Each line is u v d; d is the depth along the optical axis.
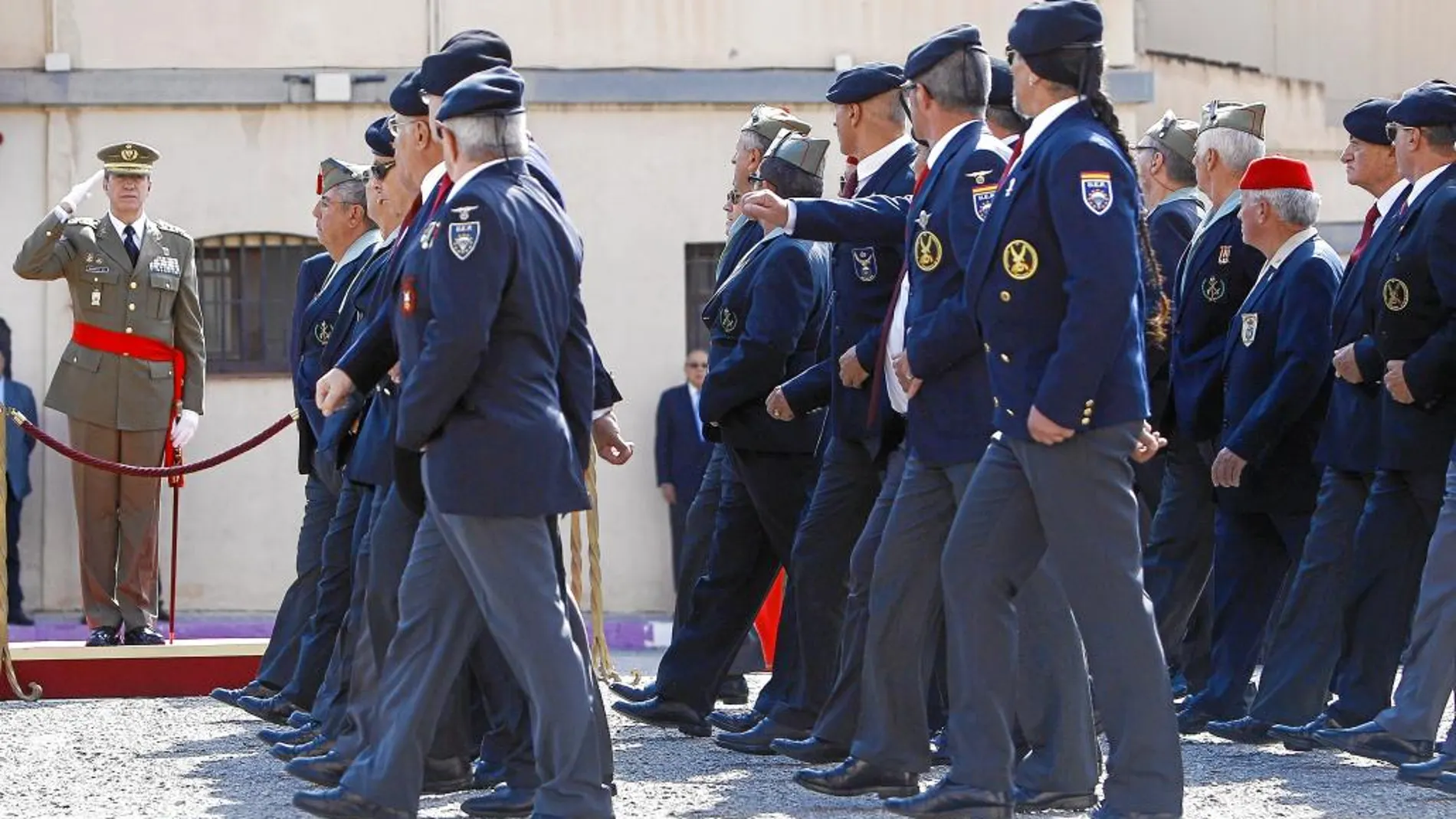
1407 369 19.00
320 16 41.22
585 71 41.66
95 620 27.81
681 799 17.48
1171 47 49.22
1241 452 20.55
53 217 27.88
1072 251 14.44
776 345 20.41
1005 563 15.30
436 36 41.31
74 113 40.75
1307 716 20.25
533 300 14.92
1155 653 14.86
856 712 18.36
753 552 21.39
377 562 17.44
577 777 14.92
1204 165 21.84
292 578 41.28
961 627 15.41
